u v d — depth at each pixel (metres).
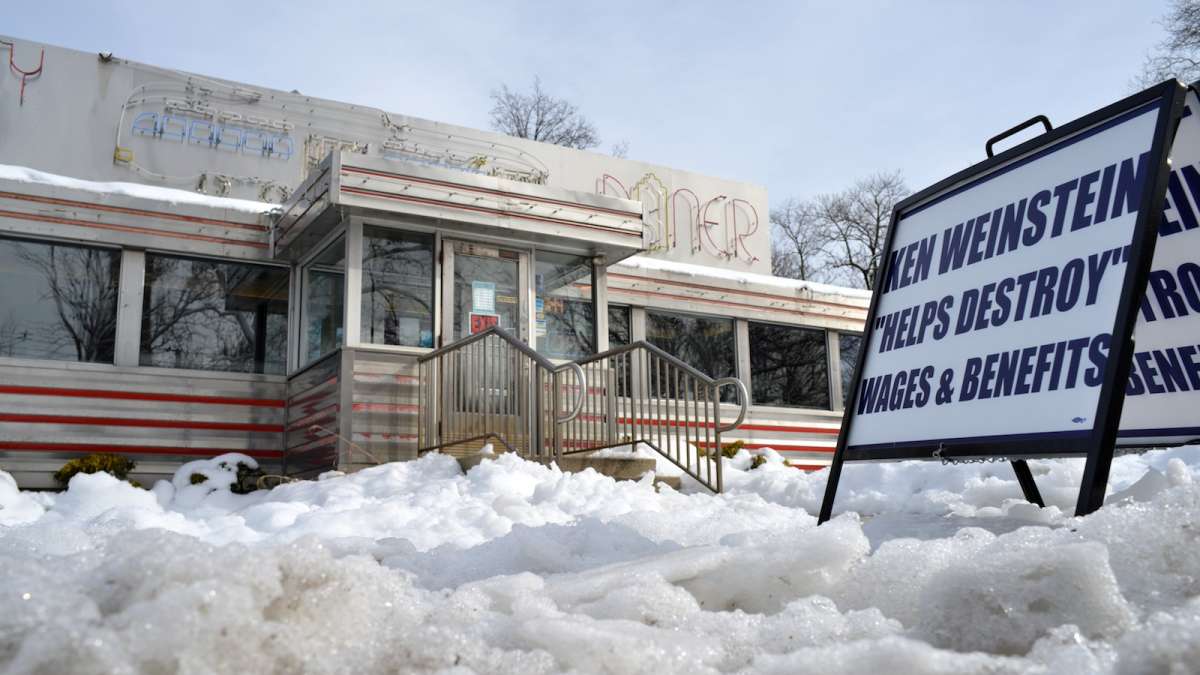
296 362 9.52
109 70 11.12
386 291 8.81
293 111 11.92
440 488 6.15
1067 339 2.61
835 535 1.96
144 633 1.11
